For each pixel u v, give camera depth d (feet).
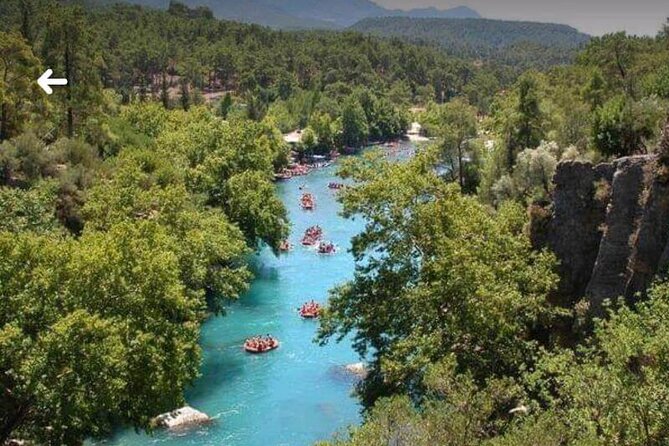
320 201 364.58
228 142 250.37
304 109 622.95
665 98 229.25
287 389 144.97
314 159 522.88
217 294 175.94
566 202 123.95
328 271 234.58
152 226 117.50
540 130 267.39
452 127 291.79
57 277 95.96
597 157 180.34
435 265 100.22
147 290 103.09
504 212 134.72
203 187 231.30
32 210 143.02
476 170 292.20
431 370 73.00
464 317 98.68
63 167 210.79
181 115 399.24
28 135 209.97
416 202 110.11
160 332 103.81
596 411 64.44
